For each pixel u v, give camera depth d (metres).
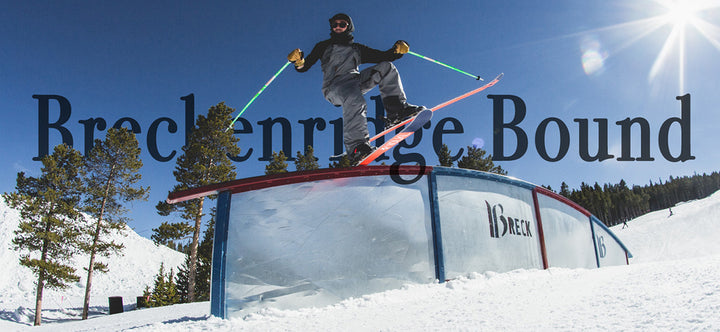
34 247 21.19
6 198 21.19
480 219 7.64
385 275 6.14
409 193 6.82
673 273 3.41
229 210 5.63
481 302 3.47
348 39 4.42
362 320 3.45
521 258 8.21
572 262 10.14
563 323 2.32
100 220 22.47
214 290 5.29
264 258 5.54
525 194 9.09
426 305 3.84
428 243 6.70
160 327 4.39
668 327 1.93
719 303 2.16
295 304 5.48
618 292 2.98
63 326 9.07
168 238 20.55
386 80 4.36
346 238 6.05
